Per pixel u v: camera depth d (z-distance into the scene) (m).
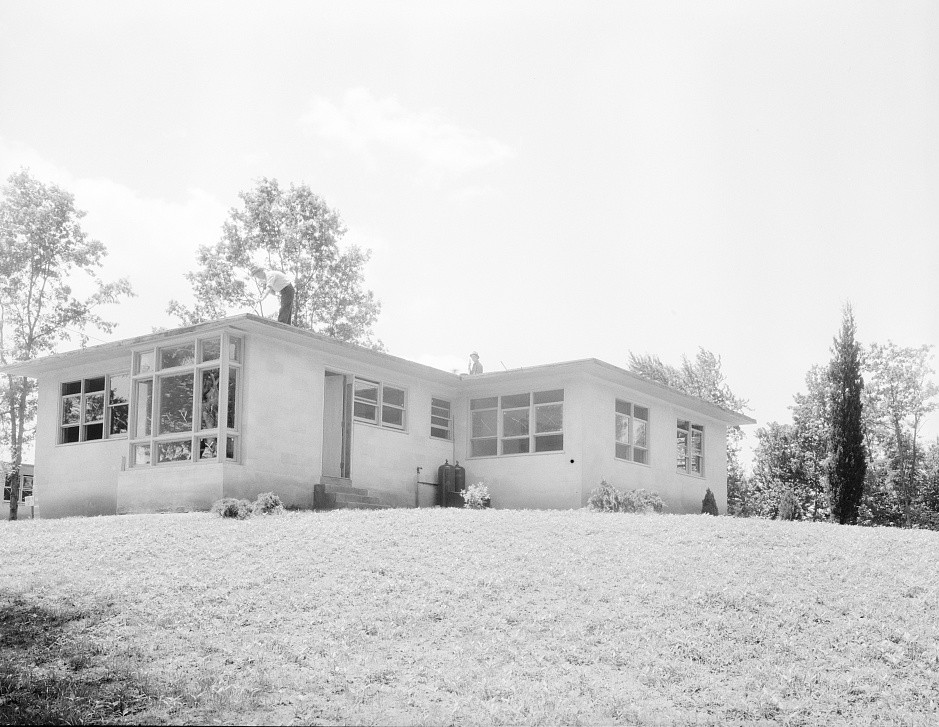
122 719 8.30
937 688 10.73
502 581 13.14
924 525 51.59
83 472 23.69
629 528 17.08
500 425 25.95
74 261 37.50
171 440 20.77
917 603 13.27
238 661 9.84
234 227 43.03
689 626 11.91
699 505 29.80
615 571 13.95
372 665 9.99
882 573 14.64
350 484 22.81
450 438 26.70
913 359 56.00
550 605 12.30
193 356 20.83
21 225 36.06
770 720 9.62
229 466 19.67
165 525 16.61
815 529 18.14
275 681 9.33
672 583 13.51
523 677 10.05
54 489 24.36
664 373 58.47
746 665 10.91
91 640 10.31
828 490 35.66
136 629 10.73
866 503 51.62
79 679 9.19
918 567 15.07
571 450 24.34
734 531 17.16
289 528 16.14
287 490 21.00
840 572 14.60
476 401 26.66
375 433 23.92
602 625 11.73
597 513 19.72
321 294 42.84
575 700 9.54
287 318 22.80
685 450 29.64
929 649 11.69
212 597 11.95
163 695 8.84
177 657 9.90
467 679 9.83
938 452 55.44
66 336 37.38
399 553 14.38
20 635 10.46
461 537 15.63
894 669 11.16
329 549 14.48
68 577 12.83
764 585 13.64
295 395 21.55
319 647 10.38
